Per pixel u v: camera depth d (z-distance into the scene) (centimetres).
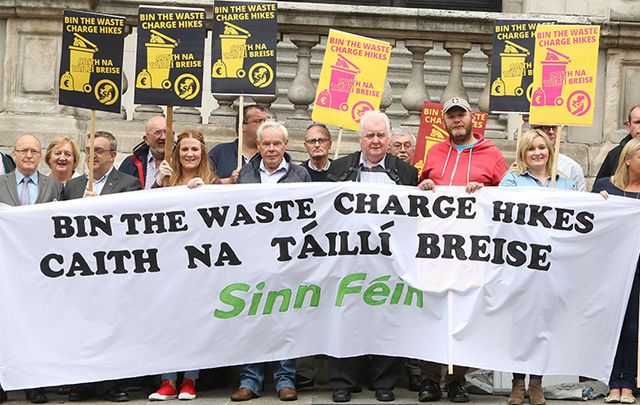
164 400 961
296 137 1269
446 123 1012
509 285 959
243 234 964
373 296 962
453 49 1277
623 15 1284
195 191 964
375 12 1263
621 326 963
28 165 1016
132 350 957
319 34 1272
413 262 963
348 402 950
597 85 1298
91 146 1002
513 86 1044
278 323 962
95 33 1013
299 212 965
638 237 965
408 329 961
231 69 1038
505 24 1046
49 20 1270
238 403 944
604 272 964
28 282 955
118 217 960
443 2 1673
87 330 955
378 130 989
